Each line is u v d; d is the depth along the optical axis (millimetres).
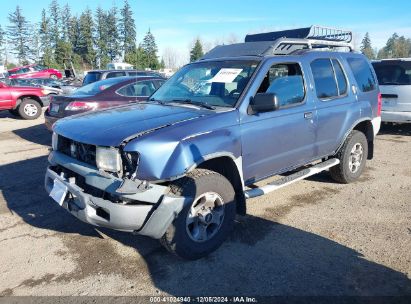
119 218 3201
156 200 3238
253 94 4070
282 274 3461
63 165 3760
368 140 6148
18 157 7695
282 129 4363
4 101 13055
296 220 4562
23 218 4688
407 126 10859
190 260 3674
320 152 5117
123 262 3689
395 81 8992
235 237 4145
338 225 4426
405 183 5891
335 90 5277
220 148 3635
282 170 4633
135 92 8266
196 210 3598
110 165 3285
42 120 13414
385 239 4078
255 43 4875
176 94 4625
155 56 62125
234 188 4020
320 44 5359
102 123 3686
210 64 4730
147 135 3309
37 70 33094
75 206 3510
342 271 3500
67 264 3664
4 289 3289
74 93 8273
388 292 3197
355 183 5891
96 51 79938
